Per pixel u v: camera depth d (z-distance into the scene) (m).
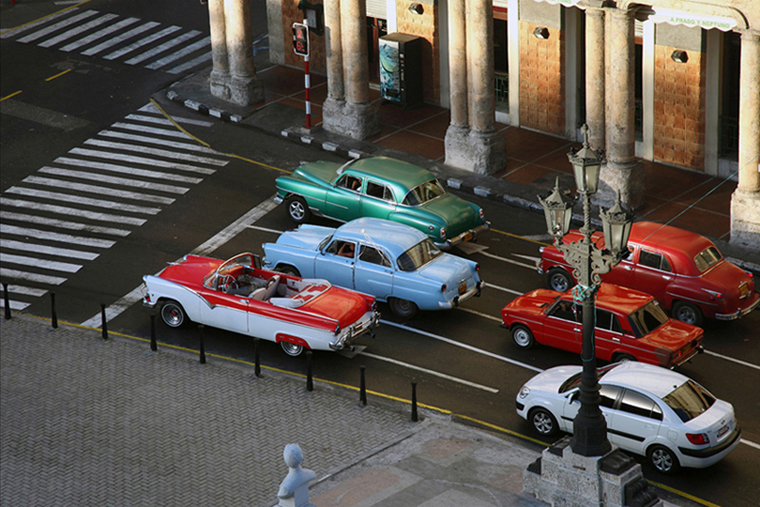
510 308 22.91
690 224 27.91
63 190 31.47
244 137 34.41
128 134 34.88
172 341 23.91
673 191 29.83
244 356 23.20
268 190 31.05
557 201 15.91
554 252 24.81
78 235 29.00
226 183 31.56
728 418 18.47
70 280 26.91
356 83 33.19
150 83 38.53
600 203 28.69
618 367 19.55
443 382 22.00
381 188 27.16
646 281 23.78
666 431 18.28
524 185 30.33
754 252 26.23
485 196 30.06
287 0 38.62
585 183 15.71
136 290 26.31
